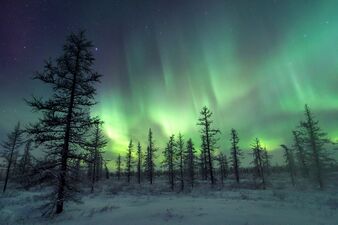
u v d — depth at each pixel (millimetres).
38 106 13789
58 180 13375
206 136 35094
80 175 14516
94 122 15055
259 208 13172
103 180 61406
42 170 13266
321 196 20594
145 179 65250
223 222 9969
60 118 14141
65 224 11258
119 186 40188
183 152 41844
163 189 36406
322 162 34062
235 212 11984
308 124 36156
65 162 14000
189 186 39281
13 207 15758
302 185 37000
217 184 36938
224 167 63750
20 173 13555
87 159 14484
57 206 14031
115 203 17938
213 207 13609
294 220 10156
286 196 20797
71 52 15617
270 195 22016
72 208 15523
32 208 15281
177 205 14844
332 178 37719
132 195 25547
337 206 13914
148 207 14633
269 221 10016
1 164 35938
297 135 46969
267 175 64250
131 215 12242
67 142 14219
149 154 54375
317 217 10766
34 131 13719
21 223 11797
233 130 50906
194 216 11234
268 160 65438
